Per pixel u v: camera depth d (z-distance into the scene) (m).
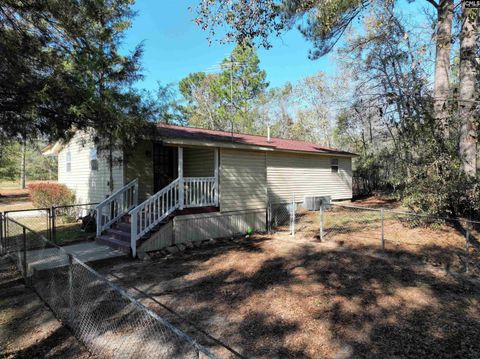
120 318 4.21
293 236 9.74
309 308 4.54
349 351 3.44
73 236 9.70
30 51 5.92
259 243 8.93
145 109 7.34
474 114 7.98
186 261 7.19
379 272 6.10
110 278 5.98
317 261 6.88
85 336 3.71
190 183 9.03
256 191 10.84
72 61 6.58
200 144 8.94
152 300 4.90
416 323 4.07
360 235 9.31
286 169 14.41
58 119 6.34
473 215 8.79
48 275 5.86
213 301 4.85
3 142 6.29
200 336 3.77
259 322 4.13
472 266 6.36
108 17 7.11
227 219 9.89
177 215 8.55
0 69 5.40
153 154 10.58
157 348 3.46
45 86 5.70
